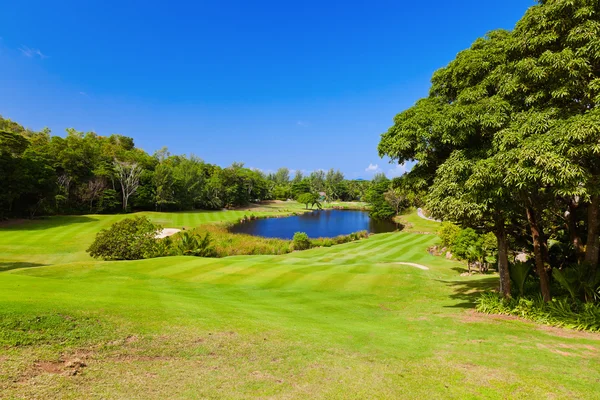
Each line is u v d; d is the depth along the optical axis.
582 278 9.55
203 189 79.06
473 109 8.97
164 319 7.16
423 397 4.63
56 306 6.45
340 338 7.54
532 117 7.84
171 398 4.11
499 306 10.66
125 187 61.62
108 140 97.69
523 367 5.77
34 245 26.98
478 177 8.04
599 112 6.77
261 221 66.62
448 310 11.51
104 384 4.26
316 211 94.56
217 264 19.22
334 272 18.39
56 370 4.43
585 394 4.71
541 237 12.57
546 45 8.44
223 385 4.64
